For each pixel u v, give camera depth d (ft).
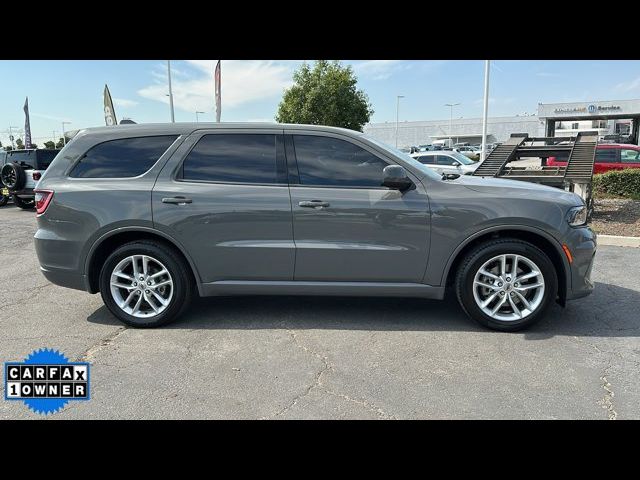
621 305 15.42
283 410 9.38
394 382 10.46
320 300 16.16
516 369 11.02
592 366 11.15
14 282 19.26
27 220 38.91
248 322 14.17
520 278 13.10
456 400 9.70
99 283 13.89
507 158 34.27
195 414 9.27
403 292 13.47
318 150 13.60
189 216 13.32
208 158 13.75
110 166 13.97
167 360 11.66
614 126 215.10
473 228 12.91
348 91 102.47
